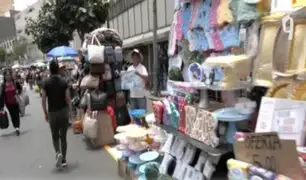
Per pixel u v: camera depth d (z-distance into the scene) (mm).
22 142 8922
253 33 3416
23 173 6258
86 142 8250
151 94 16344
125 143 5609
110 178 5691
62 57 12797
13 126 10781
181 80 4840
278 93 3117
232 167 2926
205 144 3670
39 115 14281
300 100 2908
